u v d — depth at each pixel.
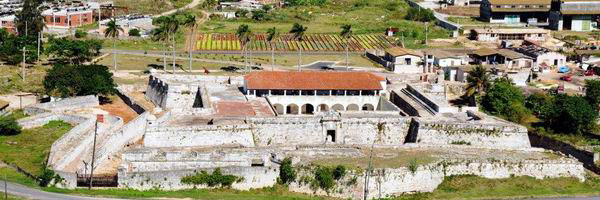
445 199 160.12
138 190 153.50
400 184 161.50
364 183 158.75
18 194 141.62
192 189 156.75
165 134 183.25
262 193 158.50
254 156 170.25
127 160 165.62
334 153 173.00
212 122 191.12
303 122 194.38
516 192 165.50
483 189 165.62
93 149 159.50
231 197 151.50
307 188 159.62
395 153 175.38
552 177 173.12
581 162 180.00
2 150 175.12
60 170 153.62
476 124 191.62
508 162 171.50
